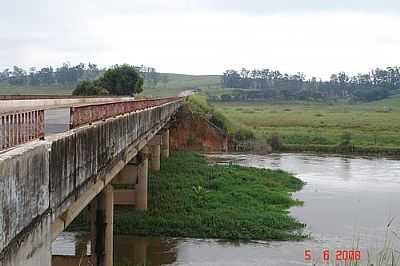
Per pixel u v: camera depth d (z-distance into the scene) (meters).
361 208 40.78
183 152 74.75
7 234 8.41
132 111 25.27
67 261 18.88
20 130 10.54
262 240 31.39
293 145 86.06
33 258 9.90
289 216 37.19
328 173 60.28
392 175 59.31
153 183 43.81
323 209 40.19
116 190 35.66
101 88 85.25
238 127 88.81
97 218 22.17
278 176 52.91
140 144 28.80
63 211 12.31
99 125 15.97
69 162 12.53
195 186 43.53
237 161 68.81
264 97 194.38
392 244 30.59
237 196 41.44
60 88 162.25
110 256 22.48
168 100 54.59
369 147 84.19
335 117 121.00
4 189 8.27
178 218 33.78
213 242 30.81
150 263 27.02
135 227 32.31
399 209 40.47
